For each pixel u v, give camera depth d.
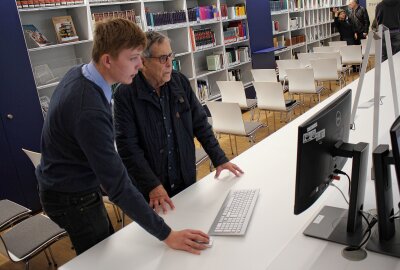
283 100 4.25
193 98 2.08
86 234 1.62
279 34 8.11
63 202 1.55
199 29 5.70
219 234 1.45
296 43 8.51
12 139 3.43
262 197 1.71
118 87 1.85
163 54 1.76
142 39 1.29
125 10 4.71
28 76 3.47
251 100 4.78
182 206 1.74
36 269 2.65
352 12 8.34
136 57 1.30
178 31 5.44
